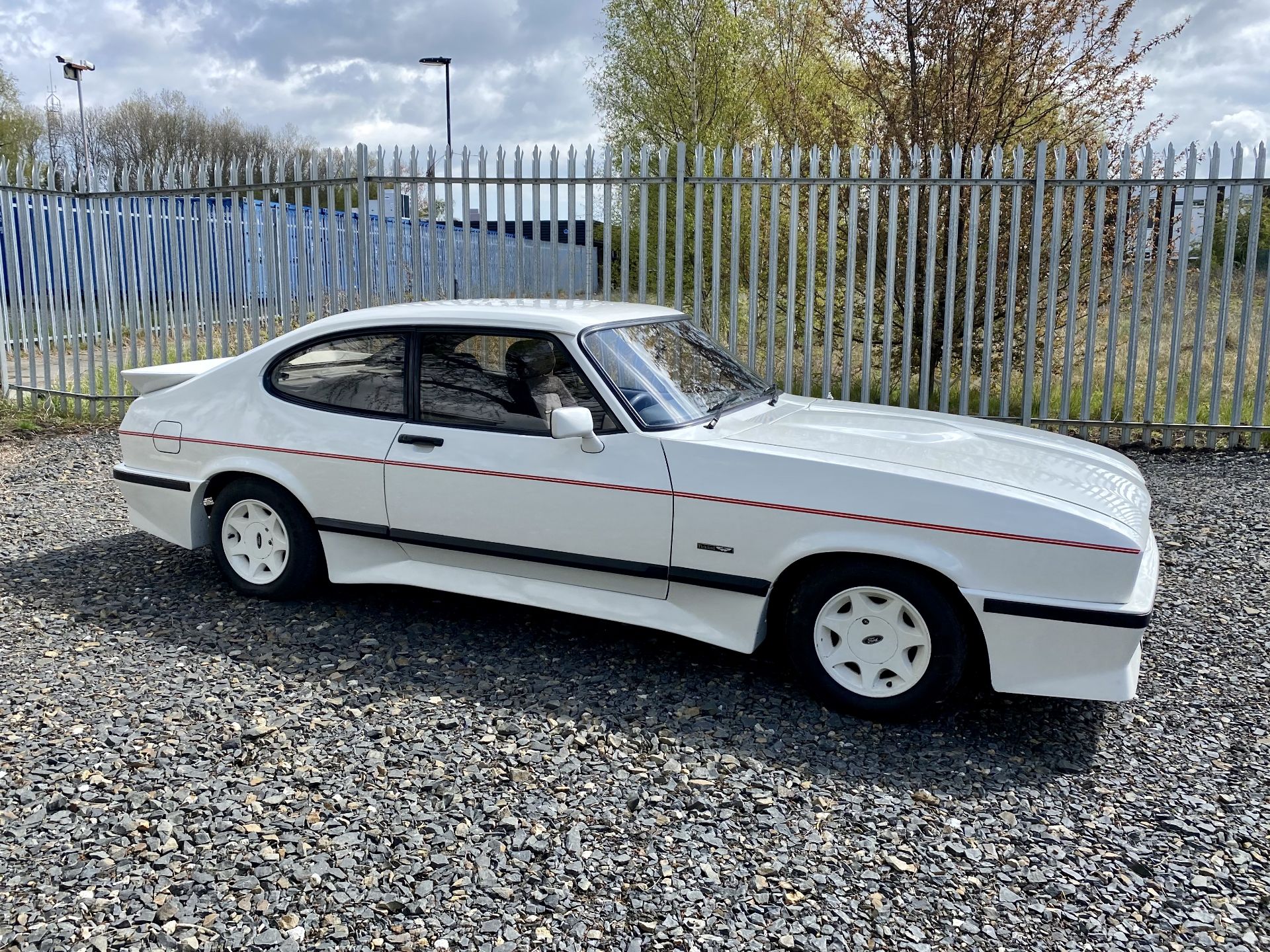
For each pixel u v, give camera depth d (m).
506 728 3.72
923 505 3.66
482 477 4.34
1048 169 9.61
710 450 3.98
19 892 2.75
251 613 4.84
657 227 8.59
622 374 4.28
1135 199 9.32
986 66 10.14
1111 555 3.48
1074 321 8.09
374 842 3.00
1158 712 3.94
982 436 4.43
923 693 3.74
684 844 3.03
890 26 10.47
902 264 9.93
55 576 5.34
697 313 8.65
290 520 4.84
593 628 4.74
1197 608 4.97
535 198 8.77
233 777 3.34
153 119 45.00
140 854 2.92
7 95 30.34
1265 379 8.01
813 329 9.91
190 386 5.11
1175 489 7.05
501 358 4.38
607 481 4.11
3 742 3.55
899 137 10.27
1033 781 3.44
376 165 8.99
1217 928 2.68
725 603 4.03
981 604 3.60
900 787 3.38
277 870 2.86
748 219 10.33
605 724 3.77
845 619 3.87
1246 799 3.31
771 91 13.28
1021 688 3.63
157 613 4.82
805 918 2.70
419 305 4.78
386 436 4.55
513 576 4.48
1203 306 7.95
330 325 4.77
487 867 2.90
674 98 20.53
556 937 2.61
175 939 2.57
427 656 4.37
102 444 8.83
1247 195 7.84
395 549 4.67
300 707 3.87
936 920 2.71
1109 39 10.11
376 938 2.59
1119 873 2.92
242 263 9.53
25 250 9.92
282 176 9.24
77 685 4.02
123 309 10.01
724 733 3.72
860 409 4.95
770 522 3.85
